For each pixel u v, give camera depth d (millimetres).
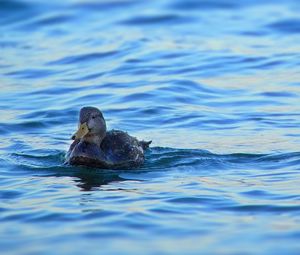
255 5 35281
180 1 35625
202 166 19359
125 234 15109
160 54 29031
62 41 31312
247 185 17859
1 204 16969
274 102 24250
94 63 28500
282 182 18016
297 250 14273
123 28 32750
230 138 21359
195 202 16828
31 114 23562
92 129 19578
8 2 35344
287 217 15891
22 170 19312
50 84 26375
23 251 14398
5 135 22156
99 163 19391
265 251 14250
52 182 18453
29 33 32688
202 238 14883
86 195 17438
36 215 16203
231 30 32031
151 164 19719
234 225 15508
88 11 34938
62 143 21453
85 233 15180
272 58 28359
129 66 27906
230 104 24203
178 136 21703
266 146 20594
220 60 28281
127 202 16891
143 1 36156
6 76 27406
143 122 22922
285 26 32219
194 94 25141
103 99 24781
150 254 14195
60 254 14219
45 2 35812
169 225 15531
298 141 20891
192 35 31500
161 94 25047
